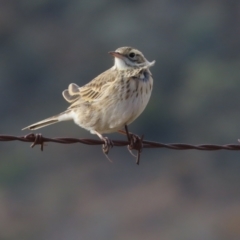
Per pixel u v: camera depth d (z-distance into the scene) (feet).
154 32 119.03
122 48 34.55
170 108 110.11
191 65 113.70
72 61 123.44
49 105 117.29
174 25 119.44
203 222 88.94
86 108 34.45
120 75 33.68
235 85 108.37
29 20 131.54
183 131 108.58
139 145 32.09
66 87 120.16
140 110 33.65
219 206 93.76
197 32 117.29
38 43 126.93
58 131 102.22
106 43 121.49
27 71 122.52
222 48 116.98
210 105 108.17
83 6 128.47
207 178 98.78
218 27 118.73
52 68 122.72
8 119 114.11
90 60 121.90
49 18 131.34
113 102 33.37
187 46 116.98
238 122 105.81
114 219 89.45
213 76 109.19
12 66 123.13
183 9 122.01
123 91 33.22
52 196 94.79
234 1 120.98
